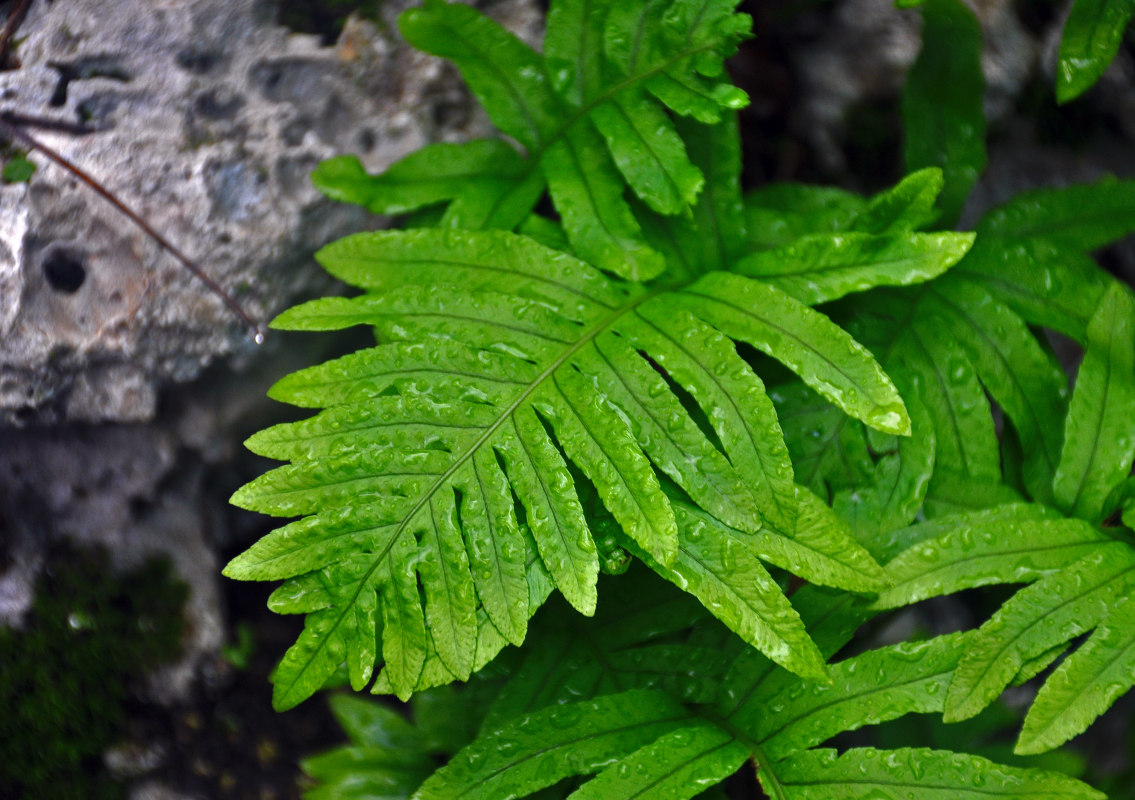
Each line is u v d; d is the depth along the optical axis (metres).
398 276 0.88
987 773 0.84
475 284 0.88
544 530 0.84
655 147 0.88
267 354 0.92
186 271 0.90
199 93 0.91
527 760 0.86
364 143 0.92
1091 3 0.87
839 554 0.85
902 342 0.89
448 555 0.84
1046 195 0.90
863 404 0.85
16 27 0.91
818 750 0.86
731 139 0.90
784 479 0.85
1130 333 0.87
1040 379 0.88
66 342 0.90
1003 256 0.89
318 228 0.91
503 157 0.90
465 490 0.85
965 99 0.90
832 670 0.86
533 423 0.85
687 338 0.86
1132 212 0.89
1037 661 0.85
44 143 0.90
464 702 0.91
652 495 0.84
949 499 0.88
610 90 0.89
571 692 0.89
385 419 0.85
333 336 0.92
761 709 0.87
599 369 0.86
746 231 0.90
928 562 0.86
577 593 0.84
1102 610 0.85
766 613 0.84
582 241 0.88
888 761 0.85
